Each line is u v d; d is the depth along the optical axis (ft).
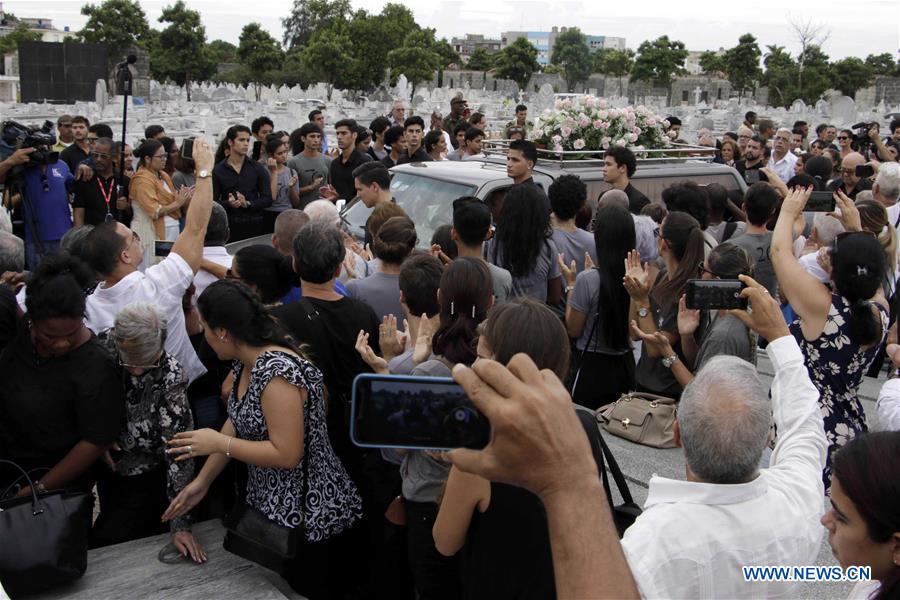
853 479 6.64
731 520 7.14
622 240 16.48
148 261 28.91
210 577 11.57
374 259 19.80
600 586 3.95
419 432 4.94
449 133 46.96
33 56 113.70
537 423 3.97
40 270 12.39
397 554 12.01
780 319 9.06
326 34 169.89
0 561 10.32
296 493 11.19
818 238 19.10
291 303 12.76
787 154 39.78
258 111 83.71
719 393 7.34
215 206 16.74
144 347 11.57
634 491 13.71
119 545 12.39
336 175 34.19
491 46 409.69
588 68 247.70
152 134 36.60
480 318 10.92
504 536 8.11
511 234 18.31
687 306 9.42
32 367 11.75
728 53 198.59
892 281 17.80
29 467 11.91
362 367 12.95
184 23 170.81
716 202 24.63
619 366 17.01
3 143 30.40
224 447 10.71
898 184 22.58
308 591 11.82
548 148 29.91
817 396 8.73
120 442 12.30
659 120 31.35
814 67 181.16
